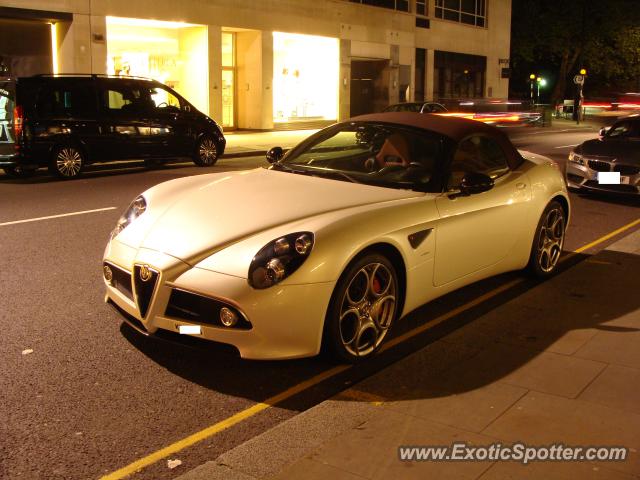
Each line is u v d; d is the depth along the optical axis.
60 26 20.28
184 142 14.65
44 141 12.38
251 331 3.89
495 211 5.45
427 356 4.50
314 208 4.46
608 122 41.28
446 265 5.01
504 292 6.04
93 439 3.50
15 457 3.31
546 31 45.28
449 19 37.66
